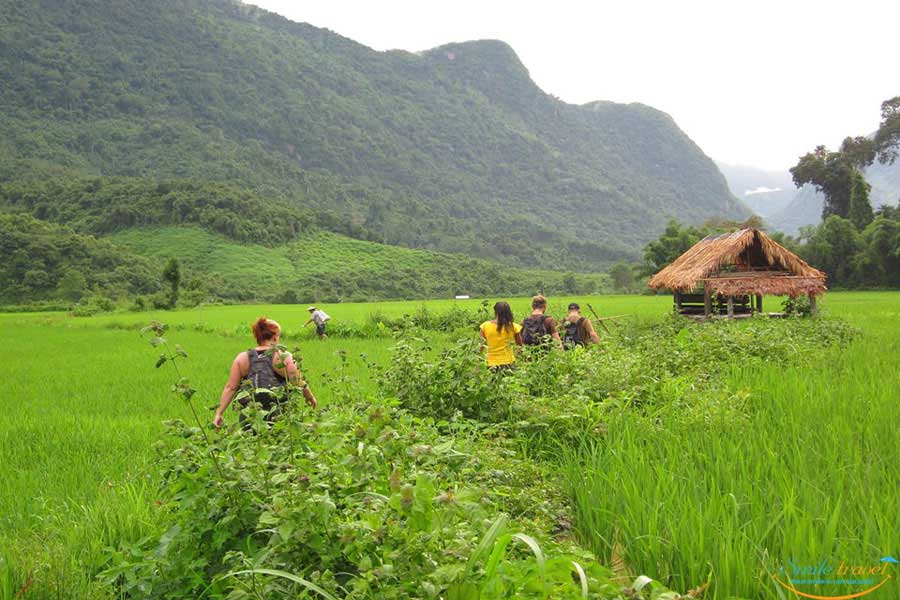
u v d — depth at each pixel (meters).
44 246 81.25
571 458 6.02
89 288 78.56
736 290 21.98
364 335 24.55
